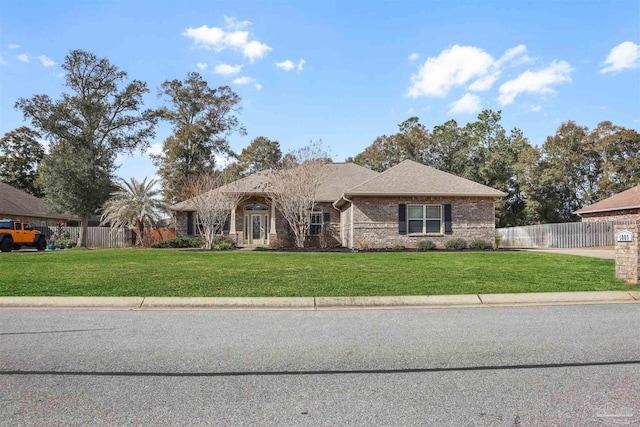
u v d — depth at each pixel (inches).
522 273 490.6
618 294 380.2
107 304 355.9
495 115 2025.1
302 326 282.0
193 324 288.2
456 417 148.7
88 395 167.9
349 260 647.8
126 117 1487.5
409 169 1081.4
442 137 2089.1
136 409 155.4
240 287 406.9
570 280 441.4
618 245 443.2
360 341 244.4
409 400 163.0
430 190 1000.2
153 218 1268.5
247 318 308.3
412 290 392.2
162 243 1146.7
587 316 309.7
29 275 478.3
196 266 564.4
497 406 157.5
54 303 356.8
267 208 1206.3
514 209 1927.9
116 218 1266.0
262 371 195.3
